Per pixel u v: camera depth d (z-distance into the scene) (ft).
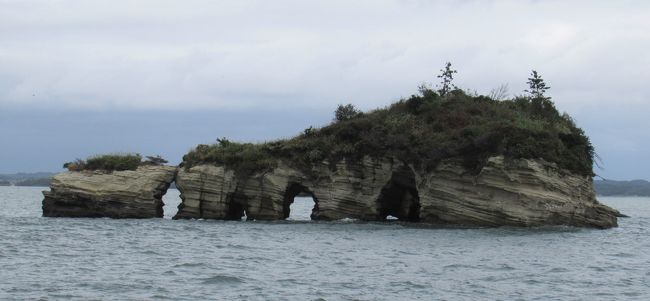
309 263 122.21
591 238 166.71
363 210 210.18
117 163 212.84
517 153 186.29
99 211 208.85
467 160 192.75
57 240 151.33
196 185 211.82
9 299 90.02
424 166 200.75
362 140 209.97
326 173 211.41
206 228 181.78
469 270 116.67
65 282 101.91
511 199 187.11
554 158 191.11
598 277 112.27
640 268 122.62
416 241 155.12
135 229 176.76
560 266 122.11
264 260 124.98
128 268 115.24
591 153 209.26
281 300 92.07
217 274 109.29
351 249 141.18
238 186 212.64
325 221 208.03
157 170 215.51
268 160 212.43
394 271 114.93
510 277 110.73
